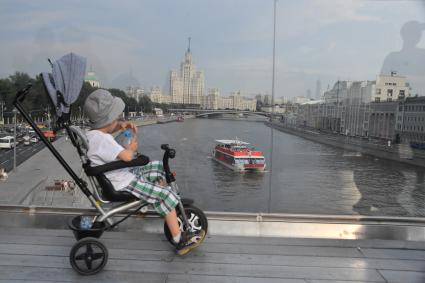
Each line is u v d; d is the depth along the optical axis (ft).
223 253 10.98
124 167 9.61
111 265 10.06
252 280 9.45
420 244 12.02
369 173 13.16
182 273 9.71
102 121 9.76
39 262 10.13
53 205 12.64
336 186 13.00
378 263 10.59
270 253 11.08
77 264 9.55
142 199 9.91
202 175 12.76
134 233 12.37
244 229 12.72
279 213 12.89
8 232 12.17
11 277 9.32
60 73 9.80
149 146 13.35
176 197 10.10
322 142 13.46
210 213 12.71
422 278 9.74
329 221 12.89
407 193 13.01
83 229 9.48
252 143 13.30
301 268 10.16
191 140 13.28
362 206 13.07
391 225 12.80
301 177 13.04
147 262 10.28
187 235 10.35
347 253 11.23
